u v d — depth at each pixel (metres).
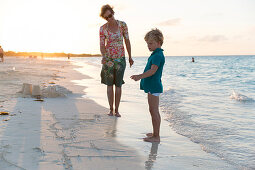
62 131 2.97
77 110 4.27
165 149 2.64
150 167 2.14
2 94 5.36
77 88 7.59
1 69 13.12
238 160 2.41
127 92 7.52
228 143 2.93
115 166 2.10
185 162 2.30
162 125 3.73
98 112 4.25
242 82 12.41
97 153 2.36
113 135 3.00
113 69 4.00
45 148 2.36
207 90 8.65
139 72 21.73
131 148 2.60
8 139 2.56
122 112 4.47
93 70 19.73
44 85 7.22
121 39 4.00
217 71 23.83
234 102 6.05
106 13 3.82
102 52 4.02
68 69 19.61
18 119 3.40
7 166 1.92
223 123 3.94
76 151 2.36
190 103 5.82
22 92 5.62
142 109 4.83
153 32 2.83
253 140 3.07
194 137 3.13
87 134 2.94
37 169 1.90
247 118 4.32
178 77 15.98
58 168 1.95
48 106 4.46
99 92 6.86
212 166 2.24
